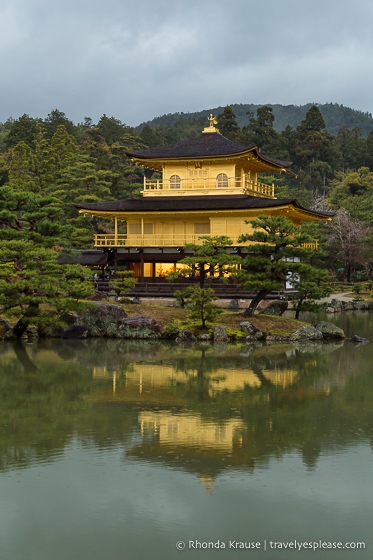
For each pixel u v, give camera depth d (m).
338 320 64.00
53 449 23.36
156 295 66.69
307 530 17.59
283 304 58.91
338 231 103.25
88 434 25.08
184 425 26.25
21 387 33.22
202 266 52.50
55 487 20.09
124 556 16.38
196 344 48.00
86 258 72.75
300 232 51.81
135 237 72.50
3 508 18.75
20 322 49.53
